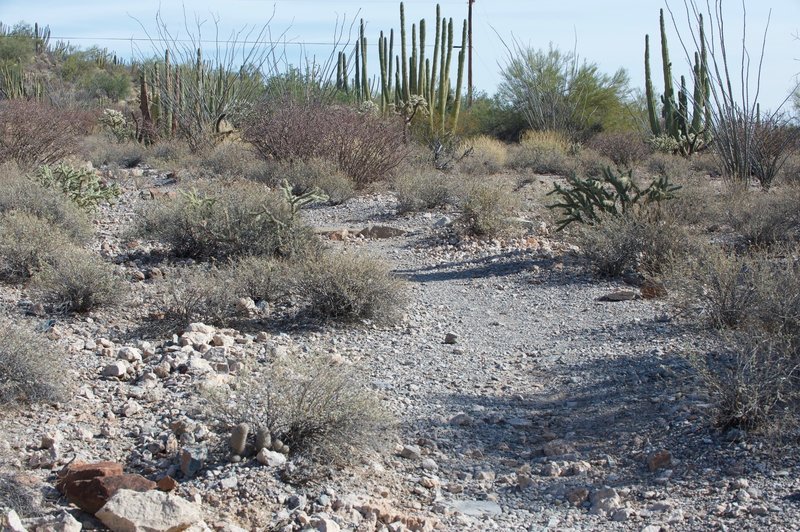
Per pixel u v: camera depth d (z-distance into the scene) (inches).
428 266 444.5
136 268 385.4
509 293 382.9
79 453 181.3
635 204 452.1
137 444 190.5
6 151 650.2
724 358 256.1
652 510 169.9
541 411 233.0
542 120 1334.9
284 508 163.9
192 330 289.7
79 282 306.2
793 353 234.1
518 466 196.7
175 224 414.0
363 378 252.5
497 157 958.4
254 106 926.4
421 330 318.3
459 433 215.3
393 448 200.8
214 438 189.2
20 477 164.9
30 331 233.9
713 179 810.8
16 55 2127.2
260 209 411.2
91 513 154.7
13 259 343.3
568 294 374.0
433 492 181.3
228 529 151.5
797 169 734.5
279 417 189.0
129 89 2121.1
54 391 213.8
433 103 1059.9
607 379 254.1
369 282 321.4
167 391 227.1
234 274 343.9
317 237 419.8
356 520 160.7
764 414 198.5
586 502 177.5
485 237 503.2
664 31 1056.2
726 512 164.1
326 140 714.8
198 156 860.6
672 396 230.5
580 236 429.1
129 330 291.6
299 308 330.3
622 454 200.2
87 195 522.0
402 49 1087.6
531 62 1384.1
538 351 291.0
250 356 265.6
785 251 400.5
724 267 294.5
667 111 1062.4
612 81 1395.2
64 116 724.7
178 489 166.7
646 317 324.8
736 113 716.7
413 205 590.9
